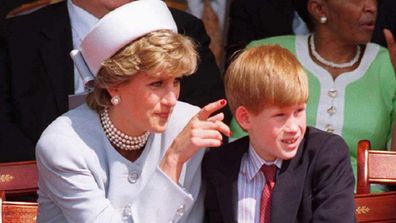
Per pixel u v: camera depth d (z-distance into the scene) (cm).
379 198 1420
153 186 1167
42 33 1764
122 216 1198
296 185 1198
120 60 1152
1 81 1778
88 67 1202
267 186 1216
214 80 1831
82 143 1199
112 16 1160
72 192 1187
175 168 1172
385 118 1764
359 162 1460
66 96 1727
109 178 1205
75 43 1761
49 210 1242
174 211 1173
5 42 1798
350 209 1187
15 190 1451
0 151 1725
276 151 1187
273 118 1175
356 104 1755
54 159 1188
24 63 1756
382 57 1788
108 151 1206
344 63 1778
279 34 2158
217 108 1172
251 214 1218
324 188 1195
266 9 2170
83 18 1761
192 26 1864
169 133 1245
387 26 2106
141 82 1159
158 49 1137
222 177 1232
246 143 1246
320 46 1786
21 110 1739
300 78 1171
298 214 1203
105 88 1188
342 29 1755
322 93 1761
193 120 1178
